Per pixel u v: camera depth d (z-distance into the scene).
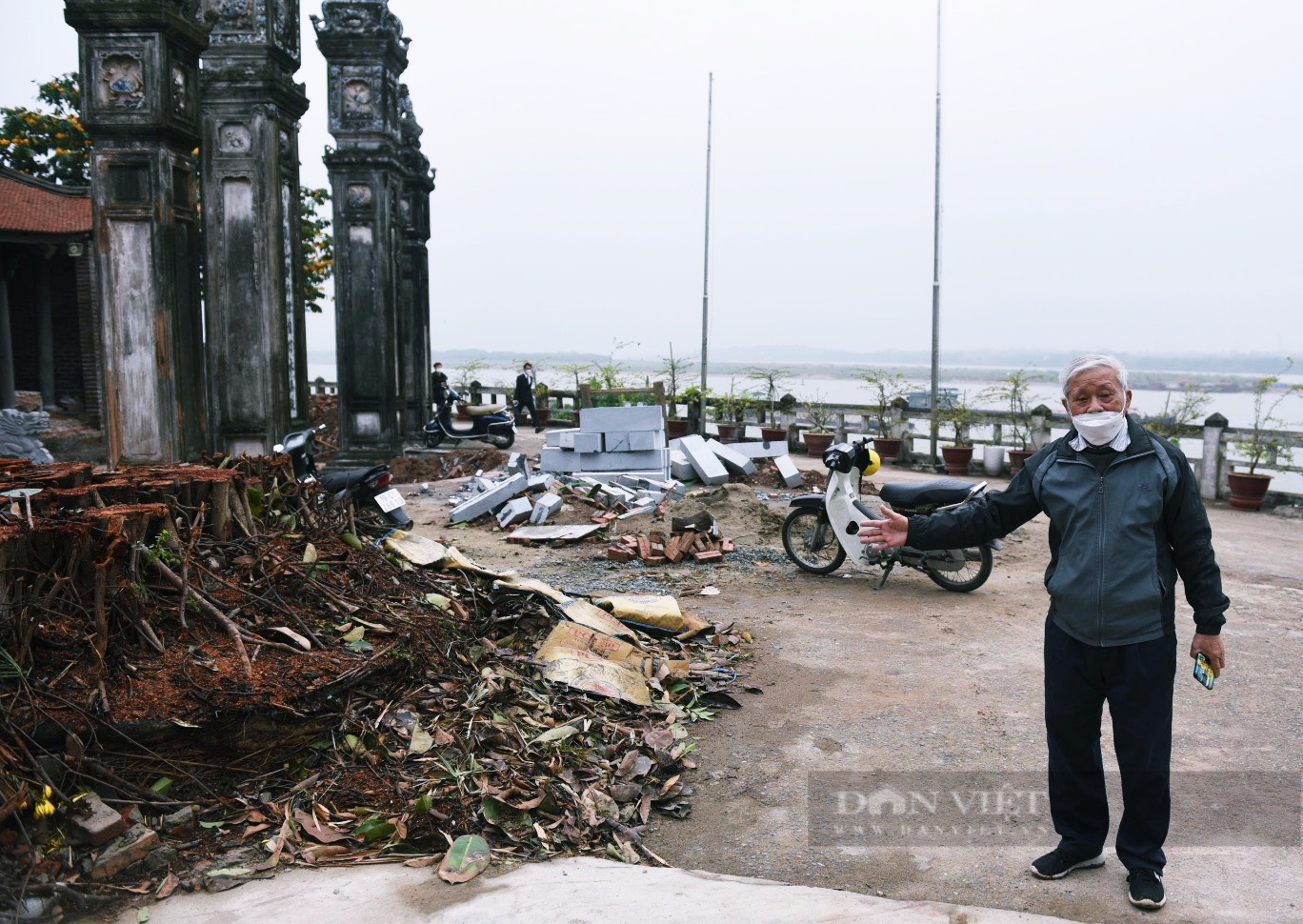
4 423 12.34
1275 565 9.19
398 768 3.84
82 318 21.09
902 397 18.06
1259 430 13.12
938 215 16.70
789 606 7.31
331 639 4.36
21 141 28.69
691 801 4.04
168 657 3.82
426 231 18.22
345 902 3.01
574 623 5.57
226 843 3.32
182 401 9.18
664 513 9.94
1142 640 3.16
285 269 11.47
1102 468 3.23
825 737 4.71
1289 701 5.27
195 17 9.26
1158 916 3.14
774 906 3.02
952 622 6.88
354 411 14.12
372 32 13.45
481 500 10.41
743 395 20.58
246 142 10.93
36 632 3.61
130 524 3.94
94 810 3.19
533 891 3.11
